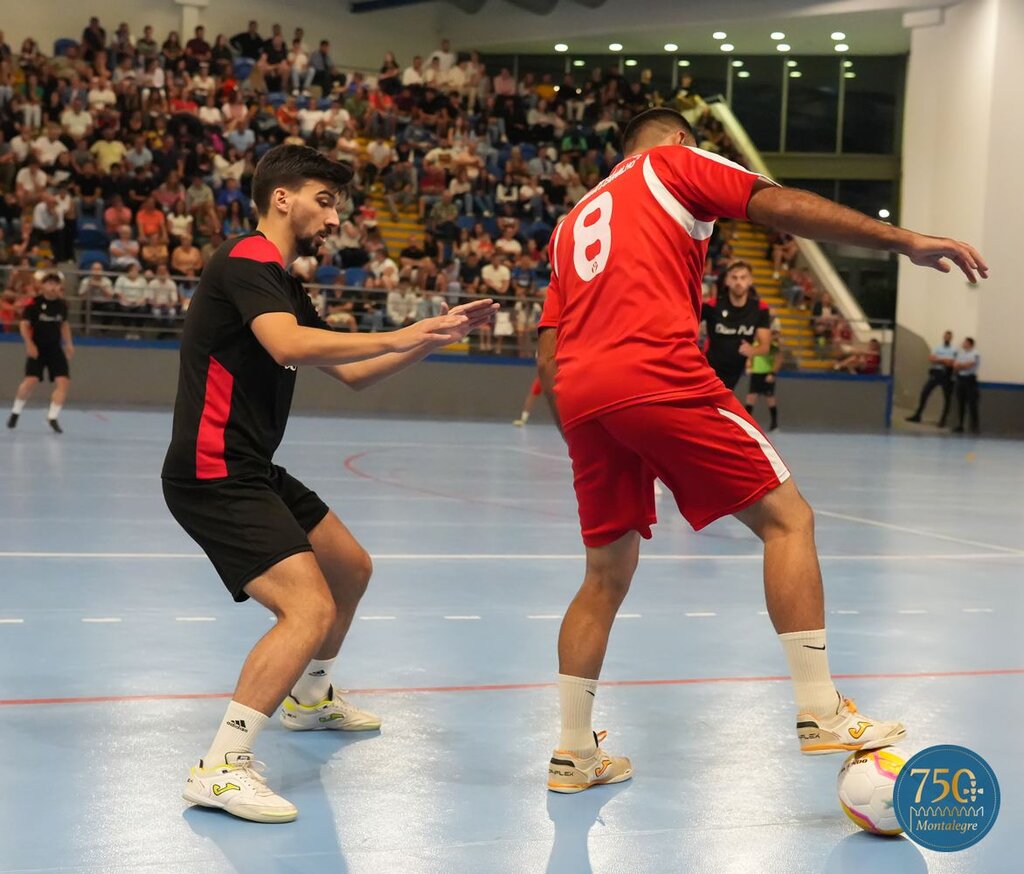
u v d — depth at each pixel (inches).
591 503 128.7
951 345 911.7
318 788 124.6
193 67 964.0
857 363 922.1
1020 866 107.2
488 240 908.0
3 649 174.6
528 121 1060.5
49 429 562.6
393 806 119.4
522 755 136.9
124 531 287.9
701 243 125.2
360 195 941.8
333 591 143.4
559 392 126.3
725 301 410.6
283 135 935.0
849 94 1075.3
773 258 1040.2
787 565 118.1
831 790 127.3
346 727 145.8
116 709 147.9
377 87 1047.0
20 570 234.2
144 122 906.1
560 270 130.7
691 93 1069.1
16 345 767.7
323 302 808.9
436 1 1125.7
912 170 959.6
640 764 134.4
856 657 187.3
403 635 193.8
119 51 949.2
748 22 979.3
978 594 248.1
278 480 144.7
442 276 852.6
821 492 443.5
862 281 1020.5
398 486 404.8
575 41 1079.0
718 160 121.1
